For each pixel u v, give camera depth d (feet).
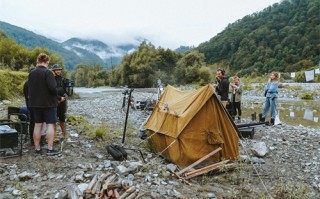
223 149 27.89
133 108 66.85
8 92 79.61
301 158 31.12
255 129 44.83
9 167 23.06
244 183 23.89
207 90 27.43
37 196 19.19
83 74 358.84
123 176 22.43
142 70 240.12
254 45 492.13
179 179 23.38
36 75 25.22
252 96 126.72
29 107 25.86
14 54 165.68
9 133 24.31
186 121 26.61
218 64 523.29
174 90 35.35
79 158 26.27
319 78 199.93
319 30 443.32
